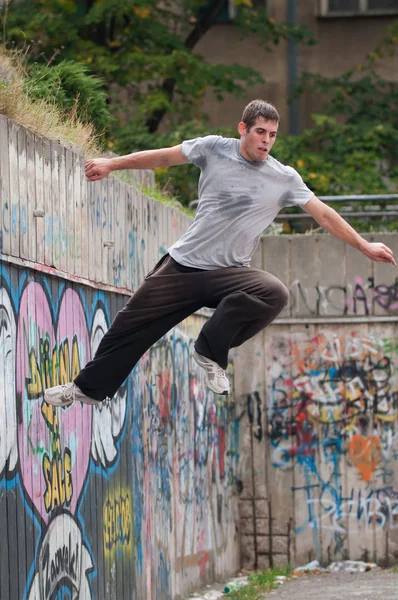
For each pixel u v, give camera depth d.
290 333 17.30
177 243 7.71
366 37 29.75
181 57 25.80
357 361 17.14
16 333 7.87
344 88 29.03
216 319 7.36
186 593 13.91
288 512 17.17
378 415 17.05
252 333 7.52
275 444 17.28
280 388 17.30
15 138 7.90
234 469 17.23
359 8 29.77
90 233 10.04
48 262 8.66
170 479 13.23
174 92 27.47
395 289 17.06
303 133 26.69
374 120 28.75
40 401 8.41
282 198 7.58
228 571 16.50
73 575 9.16
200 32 28.08
